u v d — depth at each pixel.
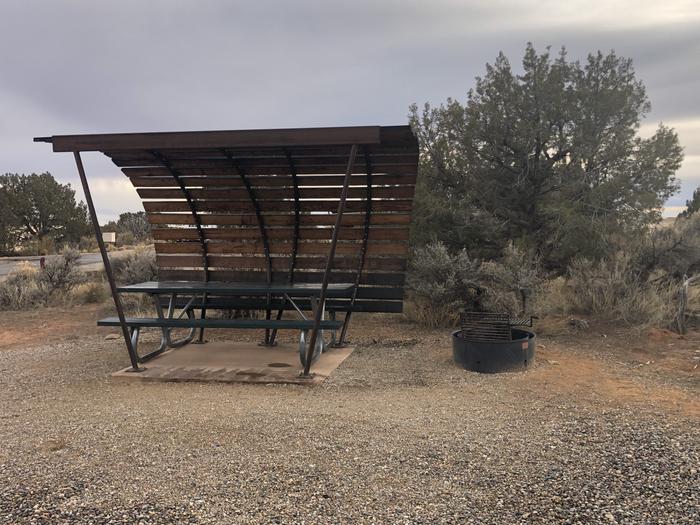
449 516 2.88
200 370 6.09
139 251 19.39
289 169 7.25
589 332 7.43
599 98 10.29
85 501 3.12
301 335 5.80
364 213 7.36
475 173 10.78
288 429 4.18
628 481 3.20
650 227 10.16
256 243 7.82
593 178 10.36
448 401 4.81
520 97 10.47
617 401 4.66
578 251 9.88
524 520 2.82
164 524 2.87
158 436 4.10
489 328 6.08
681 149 10.52
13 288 12.55
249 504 3.05
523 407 4.58
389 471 3.41
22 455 3.81
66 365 6.68
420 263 8.62
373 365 6.23
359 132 5.02
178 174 7.60
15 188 35.94
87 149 5.58
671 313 7.72
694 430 3.95
